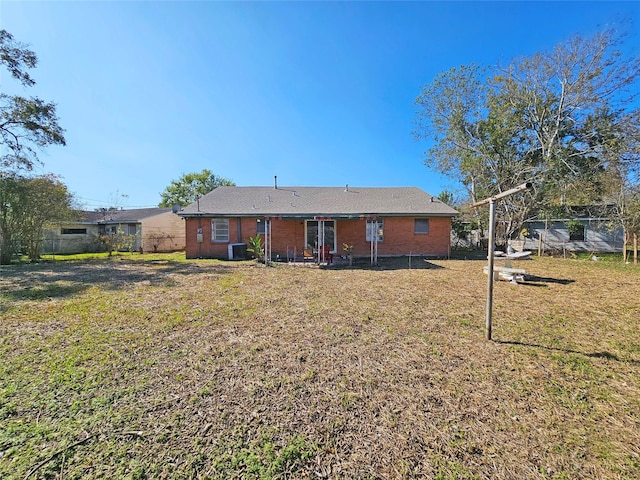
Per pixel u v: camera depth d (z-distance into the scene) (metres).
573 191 14.97
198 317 4.88
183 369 3.07
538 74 14.91
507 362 3.26
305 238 14.45
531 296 6.39
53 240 18.22
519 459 1.87
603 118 14.16
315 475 1.73
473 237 20.20
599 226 15.31
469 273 9.59
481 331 4.26
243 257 14.06
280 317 4.89
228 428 2.15
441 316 4.97
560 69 14.31
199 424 2.19
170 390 2.66
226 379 2.87
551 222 17.97
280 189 17.33
